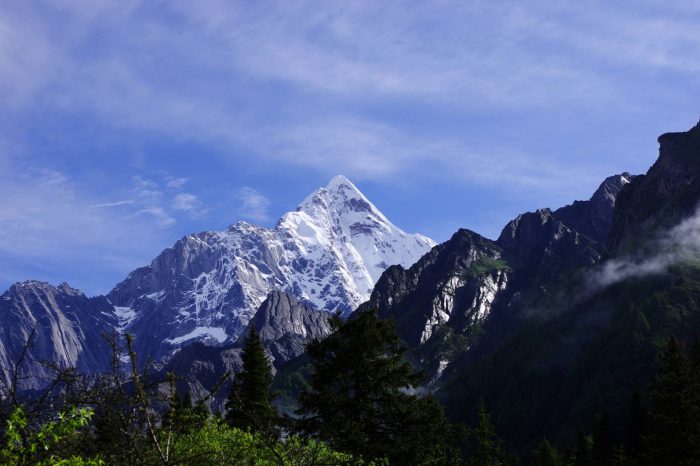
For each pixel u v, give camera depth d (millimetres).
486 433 88000
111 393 14016
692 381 64375
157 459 15406
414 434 41188
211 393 16141
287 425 38219
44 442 13484
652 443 64125
